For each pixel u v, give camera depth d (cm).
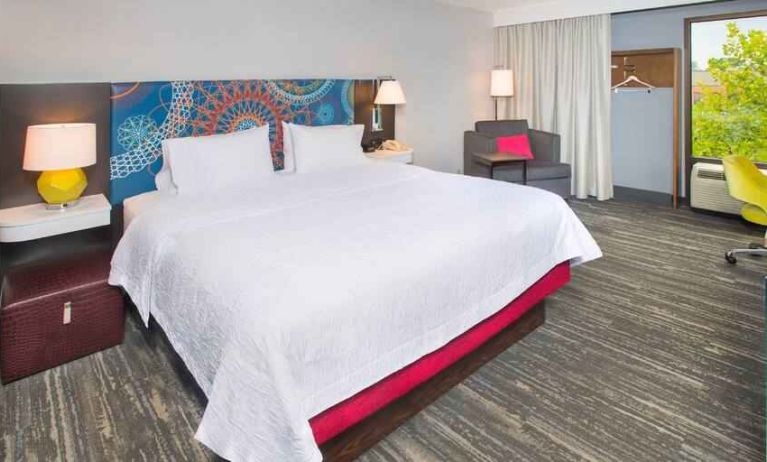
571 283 309
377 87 443
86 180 278
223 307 151
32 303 210
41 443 173
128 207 279
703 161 463
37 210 259
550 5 517
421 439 174
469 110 564
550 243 252
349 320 152
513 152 480
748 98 422
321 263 170
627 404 190
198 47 328
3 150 255
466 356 212
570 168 470
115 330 239
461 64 542
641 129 498
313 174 337
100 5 282
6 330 204
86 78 283
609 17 484
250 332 137
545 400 194
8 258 262
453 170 557
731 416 181
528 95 564
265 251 182
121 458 166
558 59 528
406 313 171
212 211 241
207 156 299
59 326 220
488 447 169
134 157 303
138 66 303
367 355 159
